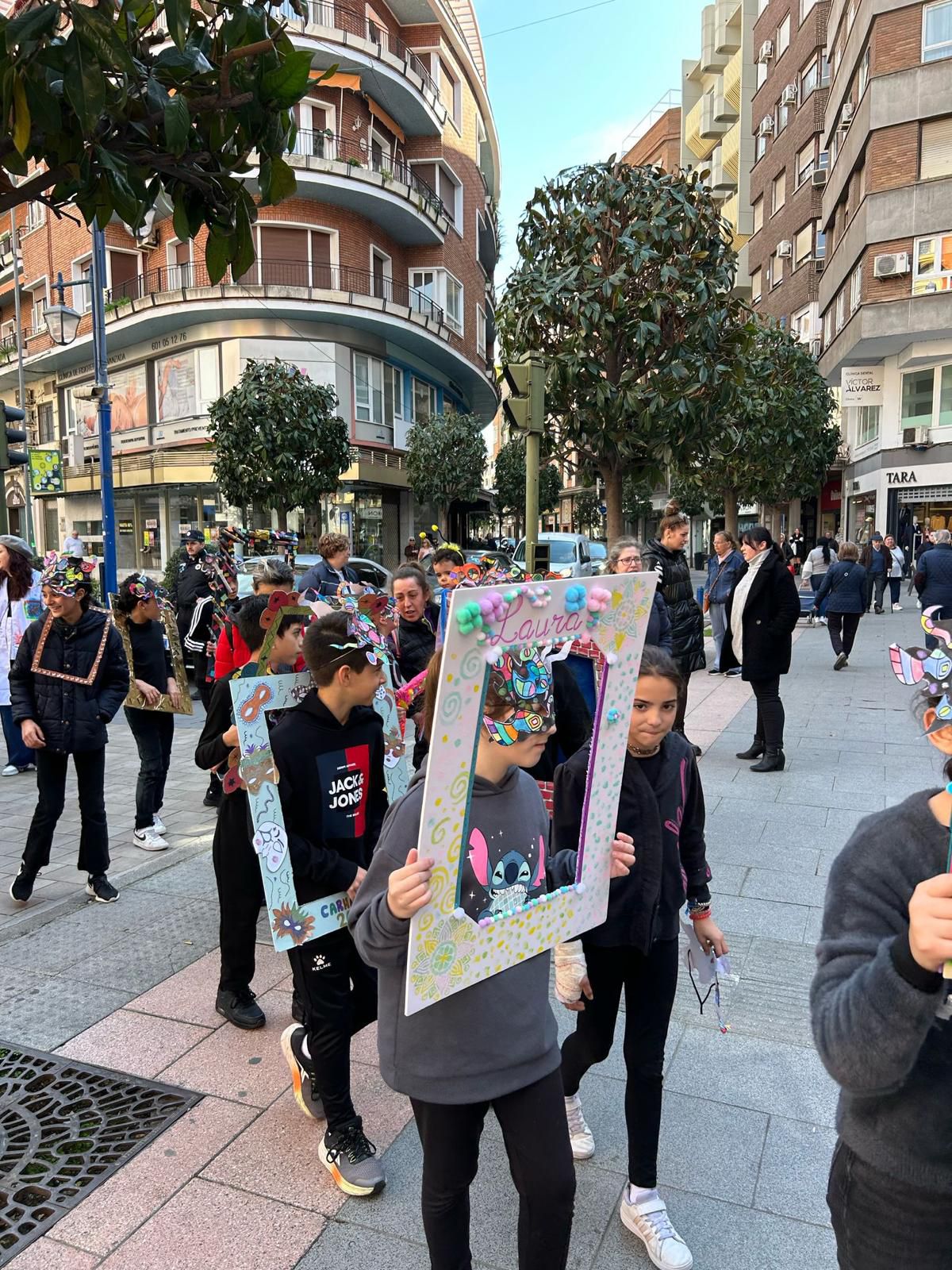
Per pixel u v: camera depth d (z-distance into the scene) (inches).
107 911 171.3
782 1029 125.8
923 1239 48.1
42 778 171.6
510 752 65.3
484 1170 99.5
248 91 100.0
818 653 502.9
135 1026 129.5
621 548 211.0
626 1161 99.9
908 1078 46.8
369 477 967.6
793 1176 97.3
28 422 1325.0
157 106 93.2
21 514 1032.8
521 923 67.3
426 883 58.7
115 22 89.5
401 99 1005.2
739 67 1491.1
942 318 815.7
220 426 685.9
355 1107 111.3
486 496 1259.8
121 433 1080.2
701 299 303.7
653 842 85.8
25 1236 89.0
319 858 97.4
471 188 1258.6
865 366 984.9
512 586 57.5
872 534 754.2
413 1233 89.8
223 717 124.1
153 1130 106.0
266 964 149.8
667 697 83.7
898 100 819.4
